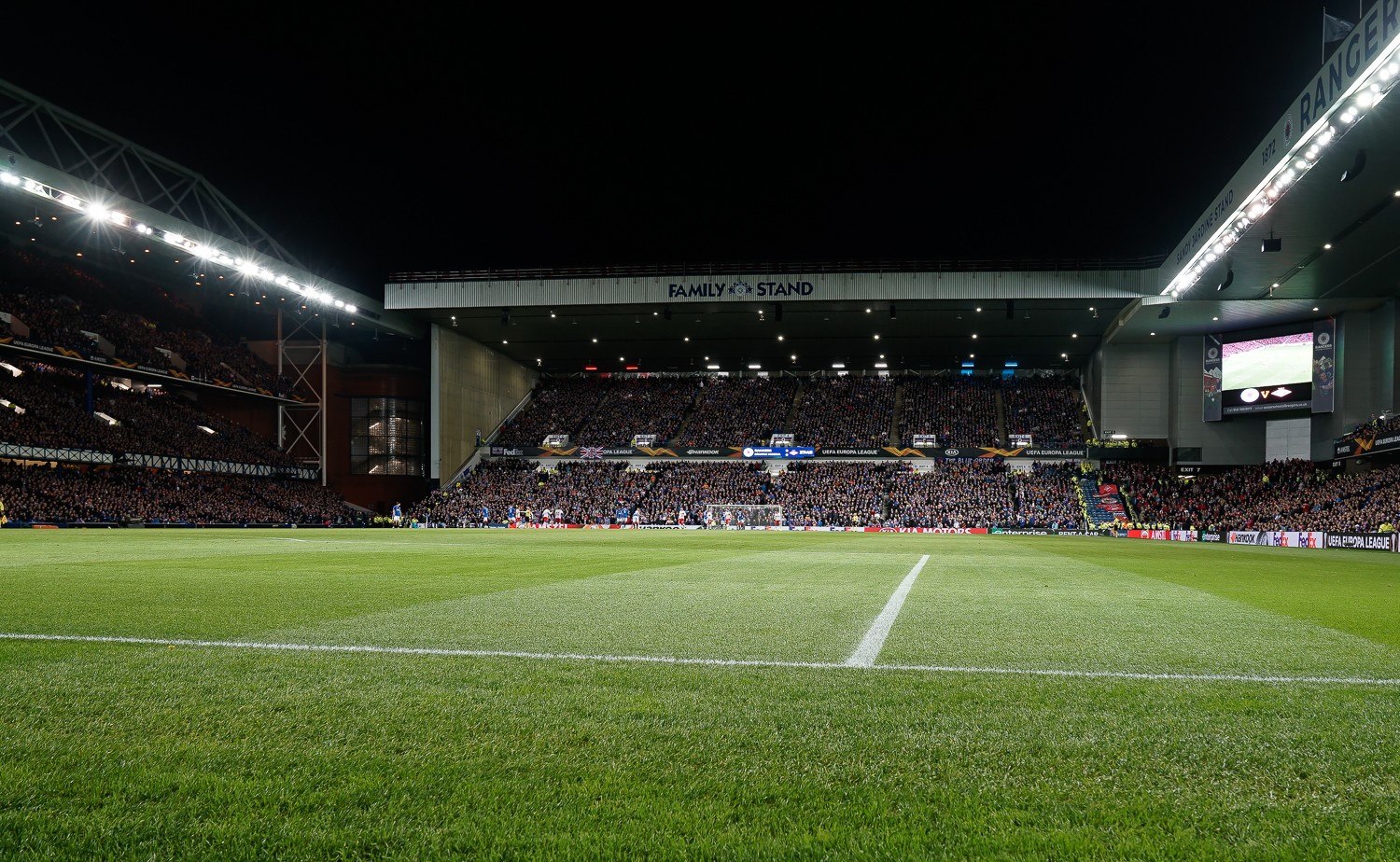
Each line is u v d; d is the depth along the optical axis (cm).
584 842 275
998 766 349
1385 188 2720
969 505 5284
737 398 6869
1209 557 2267
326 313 5612
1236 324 4744
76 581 1138
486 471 6112
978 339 5809
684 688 480
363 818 294
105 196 3900
